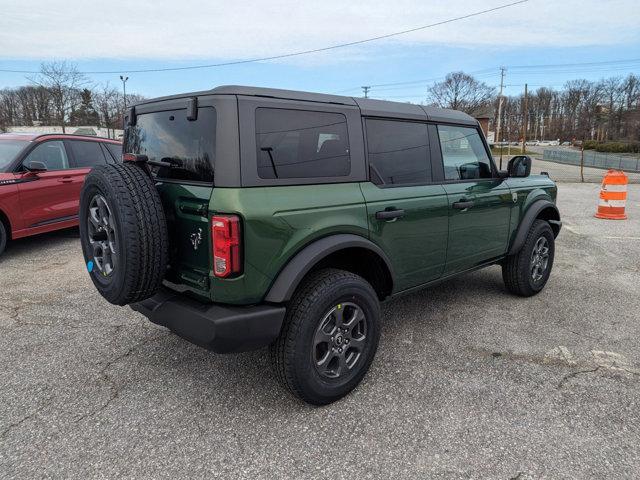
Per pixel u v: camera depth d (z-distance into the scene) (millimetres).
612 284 5293
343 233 2822
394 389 3045
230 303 2461
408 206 3240
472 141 4023
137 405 2863
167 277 2791
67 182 6922
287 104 2639
